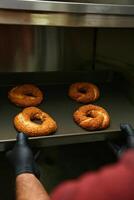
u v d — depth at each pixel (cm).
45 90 71
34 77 71
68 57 71
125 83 74
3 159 61
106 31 70
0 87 70
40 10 46
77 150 66
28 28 64
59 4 47
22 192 41
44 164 64
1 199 62
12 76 70
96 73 76
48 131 53
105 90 74
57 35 67
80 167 67
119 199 12
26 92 67
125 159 12
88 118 57
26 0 45
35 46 67
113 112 64
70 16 48
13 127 55
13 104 64
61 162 66
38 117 58
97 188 12
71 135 53
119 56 73
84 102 67
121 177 12
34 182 43
